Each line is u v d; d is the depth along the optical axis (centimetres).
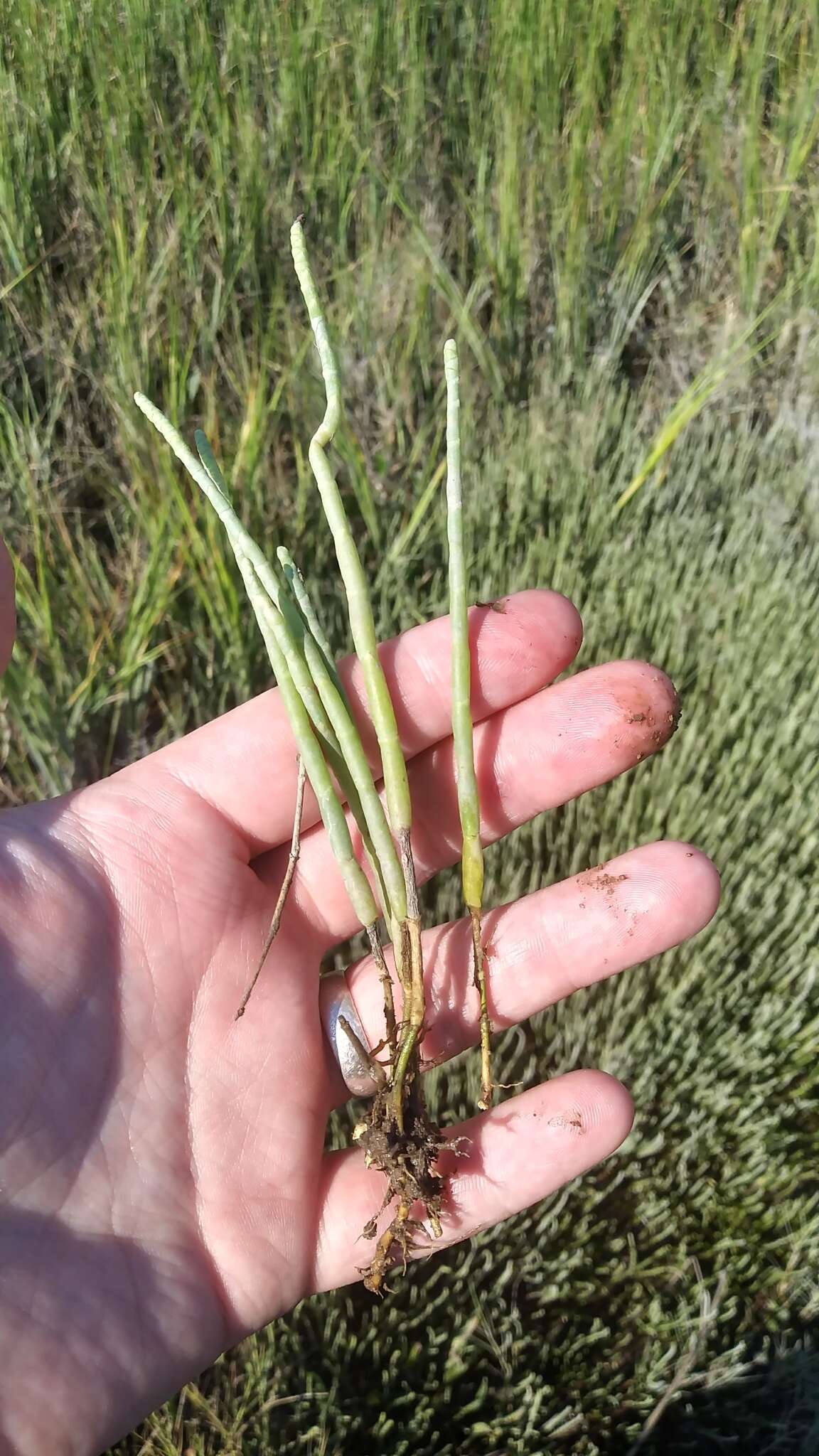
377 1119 18
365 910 18
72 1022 17
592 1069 19
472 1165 19
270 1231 18
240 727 19
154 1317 16
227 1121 18
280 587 18
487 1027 18
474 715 20
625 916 19
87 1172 16
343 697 18
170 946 18
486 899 25
